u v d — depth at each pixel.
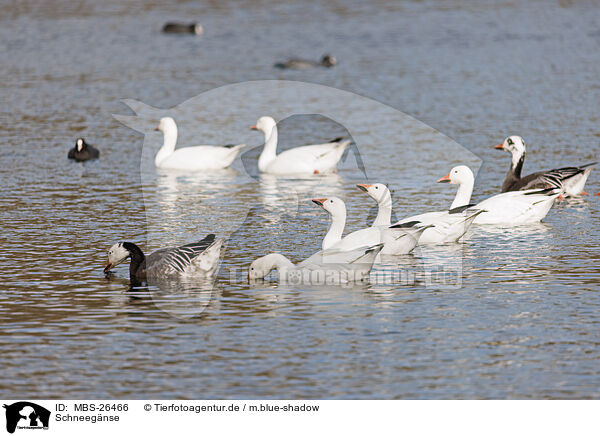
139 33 62.47
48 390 13.30
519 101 39.75
